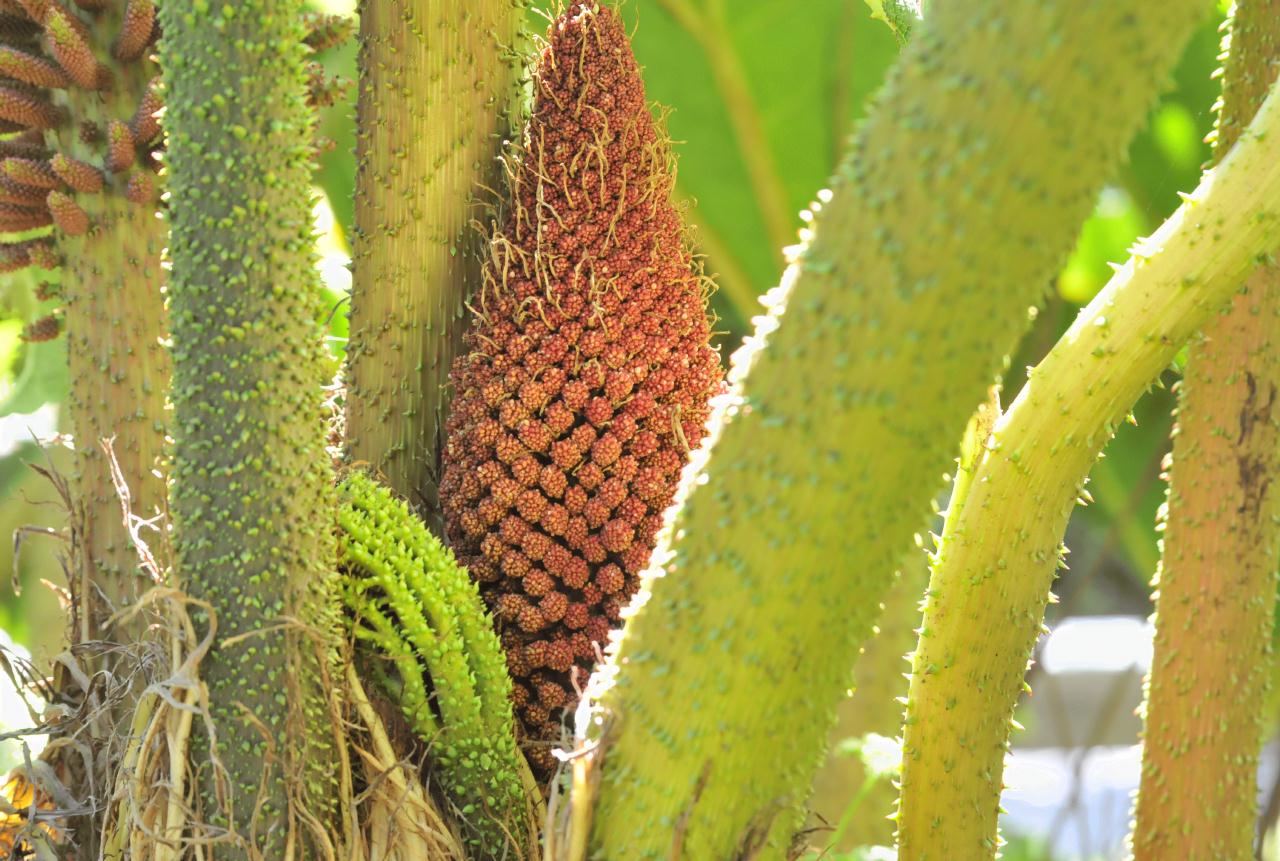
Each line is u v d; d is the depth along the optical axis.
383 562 1.69
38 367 2.29
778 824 1.60
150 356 1.79
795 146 2.33
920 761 1.73
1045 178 1.50
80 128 1.78
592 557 1.76
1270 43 1.77
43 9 1.76
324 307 1.70
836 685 1.59
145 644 1.70
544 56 1.78
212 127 1.62
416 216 1.81
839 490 1.54
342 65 2.42
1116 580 3.87
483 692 1.71
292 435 1.64
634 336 1.76
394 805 1.69
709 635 1.57
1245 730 1.75
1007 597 1.71
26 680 1.79
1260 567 1.75
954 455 1.56
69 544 1.81
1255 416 1.75
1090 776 3.80
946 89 1.51
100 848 1.73
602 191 1.76
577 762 1.60
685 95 2.31
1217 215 1.66
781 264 2.46
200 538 1.64
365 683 1.72
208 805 1.66
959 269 1.51
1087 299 2.63
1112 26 1.49
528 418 1.76
